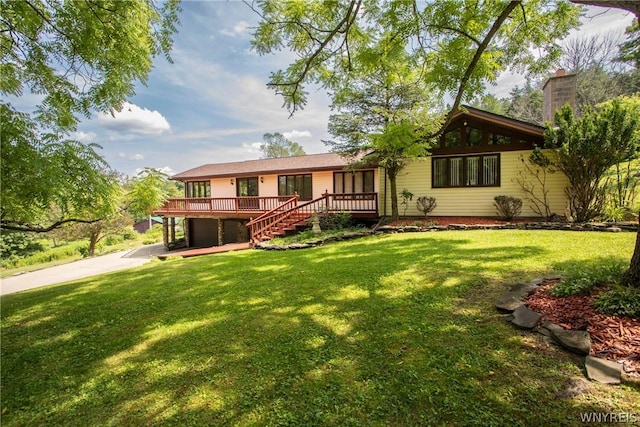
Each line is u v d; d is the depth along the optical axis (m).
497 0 4.20
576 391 1.94
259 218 11.88
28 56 3.56
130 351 3.05
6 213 3.15
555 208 9.83
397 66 5.33
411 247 6.71
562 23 4.34
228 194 18.66
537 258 4.87
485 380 2.13
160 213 18.64
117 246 21.55
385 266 5.18
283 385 2.31
